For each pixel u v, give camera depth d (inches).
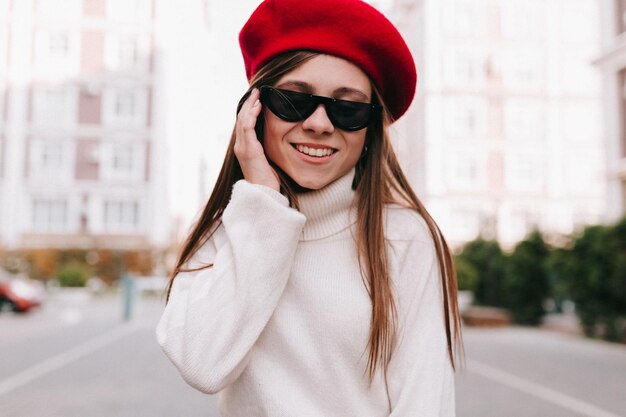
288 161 46.9
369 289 46.3
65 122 1130.0
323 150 46.6
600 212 1235.2
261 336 46.1
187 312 42.1
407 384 43.8
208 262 48.6
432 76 1219.2
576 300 468.1
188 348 41.0
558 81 1248.2
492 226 748.6
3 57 1133.1
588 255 448.8
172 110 1198.3
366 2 46.0
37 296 631.2
